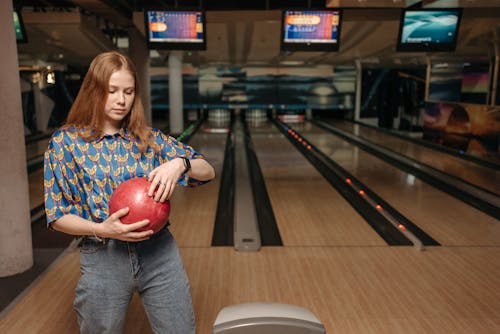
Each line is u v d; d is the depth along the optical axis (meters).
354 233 3.82
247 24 6.38
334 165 7.11
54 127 12.16
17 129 2.68
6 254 2.74
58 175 1.22
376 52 10.11
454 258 3.20
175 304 1.32
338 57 12.23
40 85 11.23
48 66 11.39
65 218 1.21
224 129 13.20
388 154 8.00
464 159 7.38
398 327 2.24
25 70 10.81
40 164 7.14
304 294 2.62
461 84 9.59
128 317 2.31
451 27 5.23
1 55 2.52
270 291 2.65
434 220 4.21
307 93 16.69
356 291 2.65
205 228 3.97
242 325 1.28
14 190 2.71
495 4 4.97
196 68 16.41
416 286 2.72
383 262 3.12
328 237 3.71
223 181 5.99
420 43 5.34
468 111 7.48
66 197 1.24
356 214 4.43
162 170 1.21
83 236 1.30
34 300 2.48
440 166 6.76
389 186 5.61
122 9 6.36
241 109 17.25
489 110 6.78
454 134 8.06
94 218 1.26
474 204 4.78
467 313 2.39
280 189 5.54
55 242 3.49
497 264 3.09
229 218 4.31
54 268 2.92
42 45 8.23
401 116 12.52
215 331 1.28
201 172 1.36
